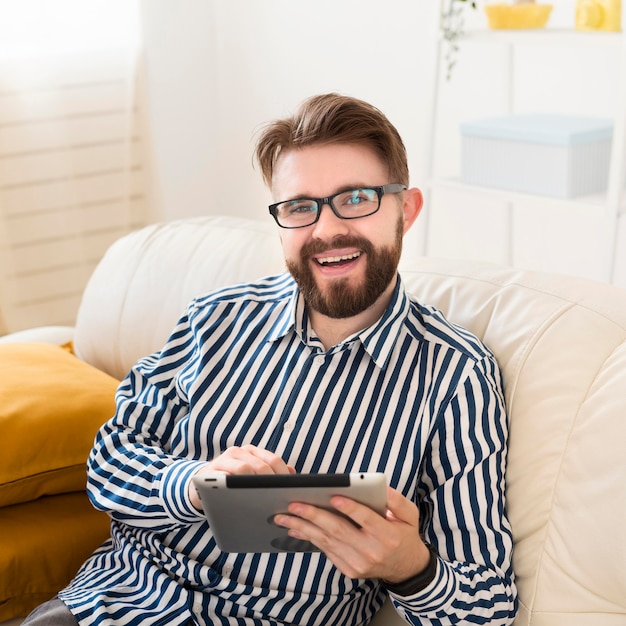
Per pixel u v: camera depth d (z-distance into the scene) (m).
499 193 2.20
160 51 3.50
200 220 1.88
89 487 1.31
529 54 2.52
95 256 3.40
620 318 1.18
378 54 2.93
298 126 1.20
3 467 1.44
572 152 2.04
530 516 1.11
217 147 3.73
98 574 1.29
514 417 1.17
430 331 1.22
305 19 3.18
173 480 1.19
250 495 0.96
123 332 1.81
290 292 1.33
